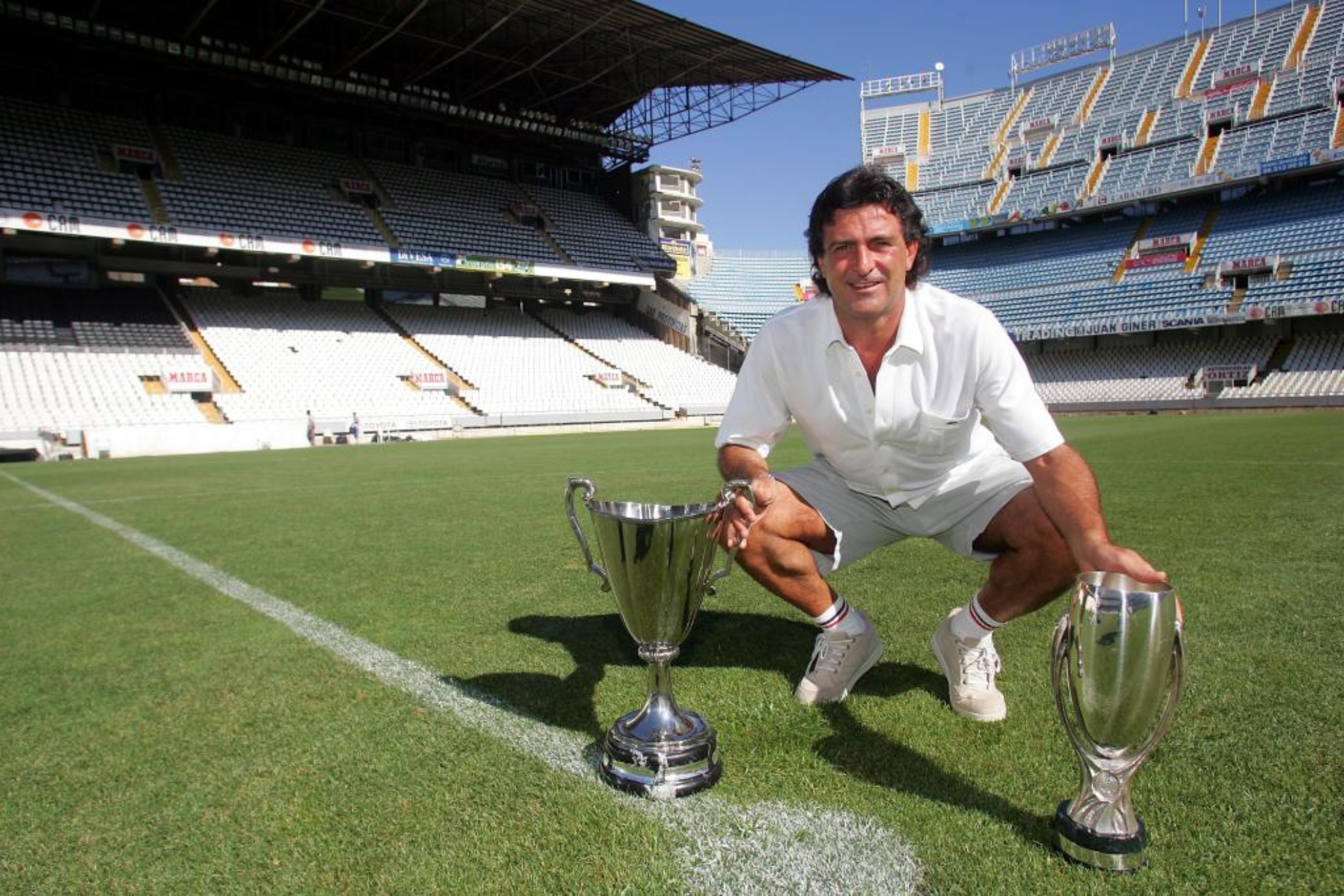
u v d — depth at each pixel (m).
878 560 4.13
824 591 2.14
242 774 1.81
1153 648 1.29
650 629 1.75
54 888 1.39
